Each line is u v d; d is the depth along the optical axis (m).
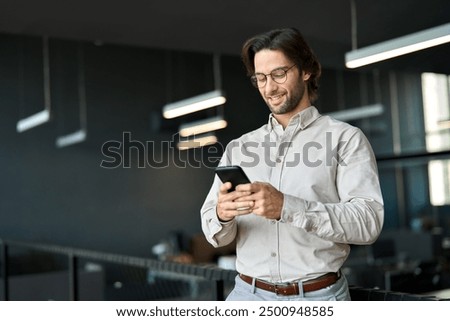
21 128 8.81
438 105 13.27
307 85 1.56
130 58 11.17
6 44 10.04
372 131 13.37
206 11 4.96
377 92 13.59
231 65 12.10
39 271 7.92
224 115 11.91
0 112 9.97
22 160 10.11
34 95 10.25
